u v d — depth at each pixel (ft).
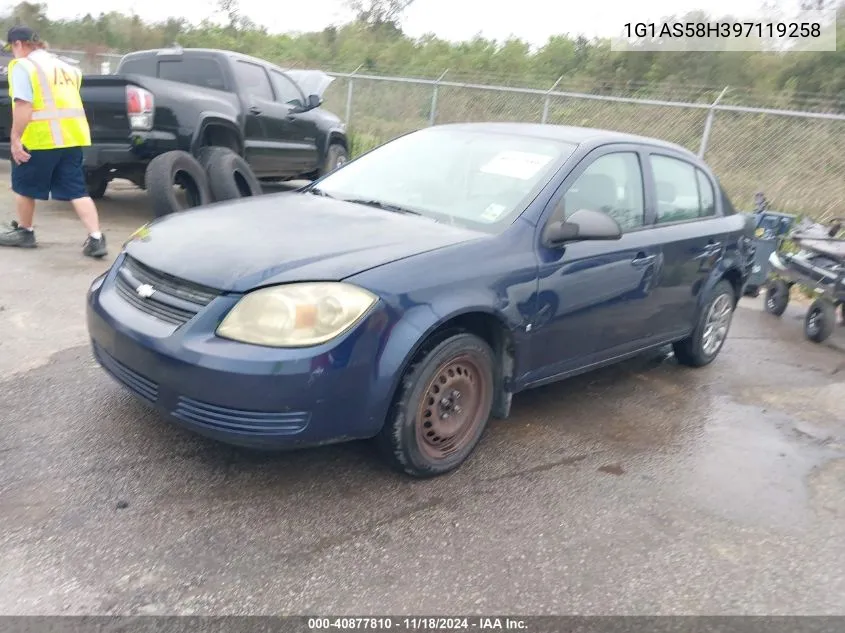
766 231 27.22
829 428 15.60
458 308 10.98
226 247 11.01
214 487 10.78
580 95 41.39
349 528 10.16
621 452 13.43
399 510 10.73
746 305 26.99
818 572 10.34
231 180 24.80
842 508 12.21
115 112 24.82
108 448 11.50
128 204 31.91
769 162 40.11
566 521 10.94
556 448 13.30
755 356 20.43
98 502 10.12
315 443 10.18
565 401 15.62
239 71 30.04
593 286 13.51
